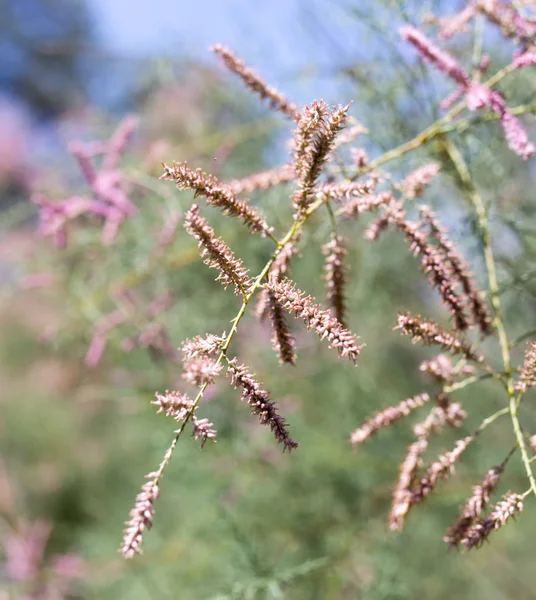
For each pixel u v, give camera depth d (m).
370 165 0.43
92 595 0.78
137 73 0.79
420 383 0.74
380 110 0.56
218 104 0.74
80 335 0.66
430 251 0.40
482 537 0.37
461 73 0.41
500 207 0.54
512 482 0.68
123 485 0.92
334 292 0.41
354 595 0.69
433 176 0.43
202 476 0.70
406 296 0.72
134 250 0.58
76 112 0.81
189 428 0.67
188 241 0.60
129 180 0.53
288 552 0.67
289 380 0.69
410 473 0.41
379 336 0.76
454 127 0.45
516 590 0.81
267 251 0.59
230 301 0.65
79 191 0.60
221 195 0.37
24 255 0.67
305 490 0.69
